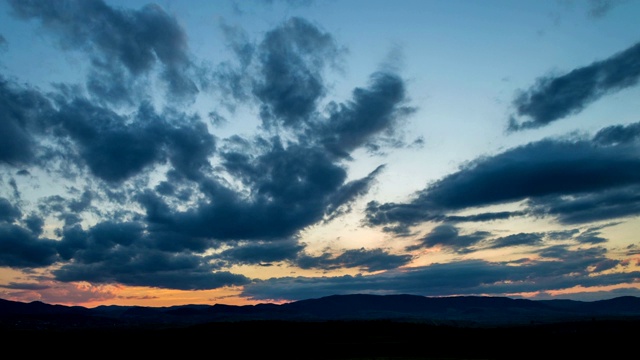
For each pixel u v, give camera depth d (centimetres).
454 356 11238
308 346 13500
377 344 13938
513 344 13312
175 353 12494
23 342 14450
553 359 10700
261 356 11694
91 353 12562
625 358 10600
